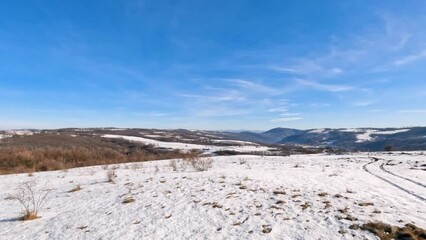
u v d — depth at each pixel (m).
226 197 11.12
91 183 17.06
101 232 8.30
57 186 16.92
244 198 10.90
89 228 8.73
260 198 10.82
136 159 39.81
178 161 31.28
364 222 7.57
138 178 17.55
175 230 8.05
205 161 25.34
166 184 14.42
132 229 8.34
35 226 9.40
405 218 7.99
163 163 31.58
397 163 28.50
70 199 12.98
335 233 7.02
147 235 7.81
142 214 9.68
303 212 8.84
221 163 30.20
